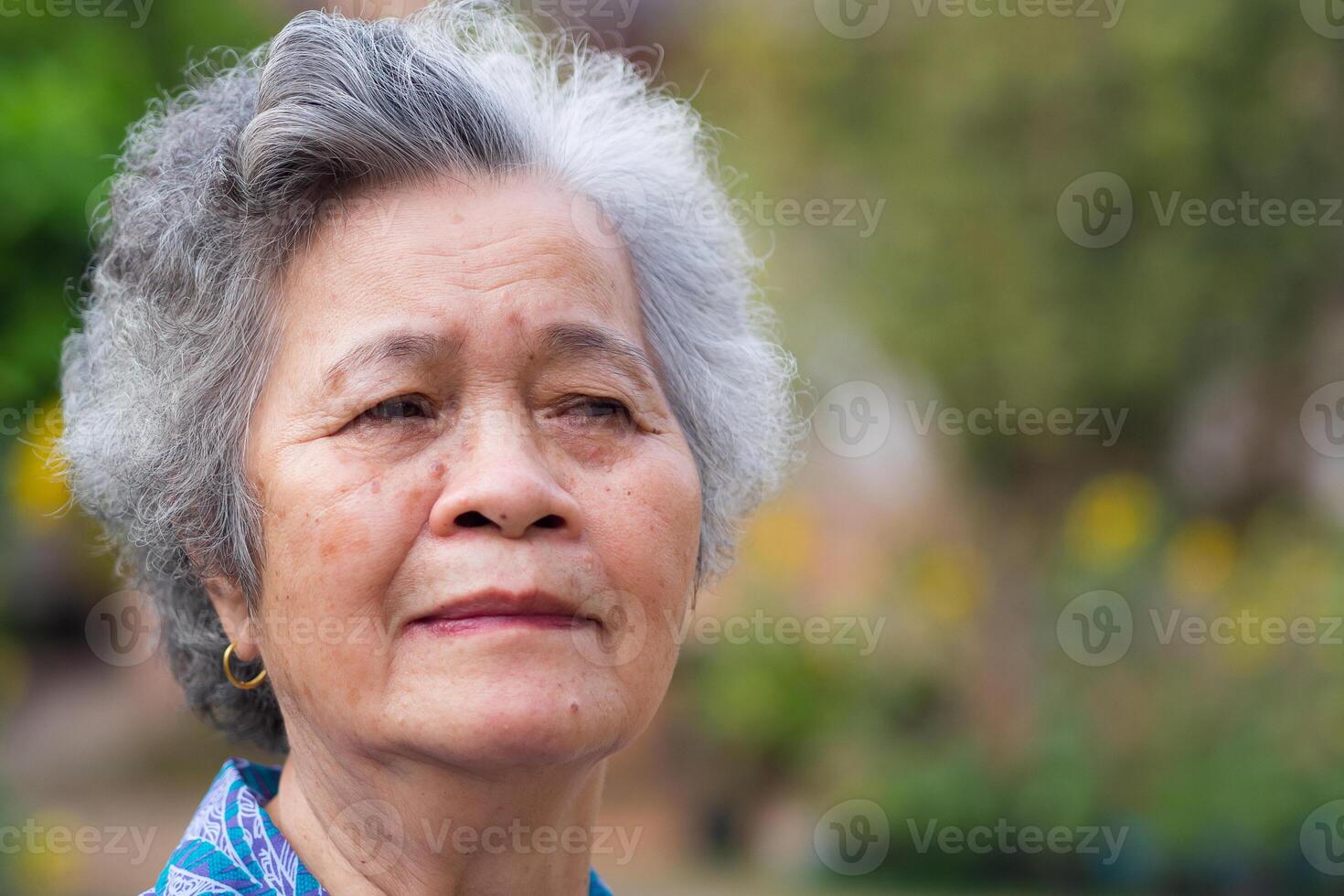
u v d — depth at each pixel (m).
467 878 2.00
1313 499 9.40
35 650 11.97
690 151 2.44
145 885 7.31
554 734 1.79
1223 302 8.00
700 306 2.31
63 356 2.55
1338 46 7.69
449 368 1.88
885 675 9.05
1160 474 8.95
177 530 2.03
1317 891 7.37
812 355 8.79
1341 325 8.70
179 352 1.99
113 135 3.97
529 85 2.10
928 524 9.41
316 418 1.87
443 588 1.80
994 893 7.93
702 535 2.33
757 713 9.05
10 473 4.52
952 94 8.02
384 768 1.90
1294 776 7.55
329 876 2.01
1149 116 7.70
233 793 2.06
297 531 1.85
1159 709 8.02
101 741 10.85
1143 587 8.38
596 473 1.93
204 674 2.37
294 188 1.91
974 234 8.08
